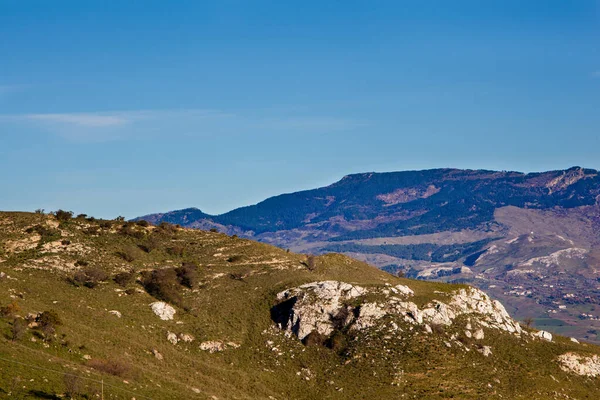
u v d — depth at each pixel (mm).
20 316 119312
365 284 172500
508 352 161750
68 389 98000
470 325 166875
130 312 149625
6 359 102000
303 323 157500
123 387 106688
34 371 101375
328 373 144750
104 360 116125
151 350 133125
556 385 152500
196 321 156000
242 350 150125
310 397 135625
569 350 167625
